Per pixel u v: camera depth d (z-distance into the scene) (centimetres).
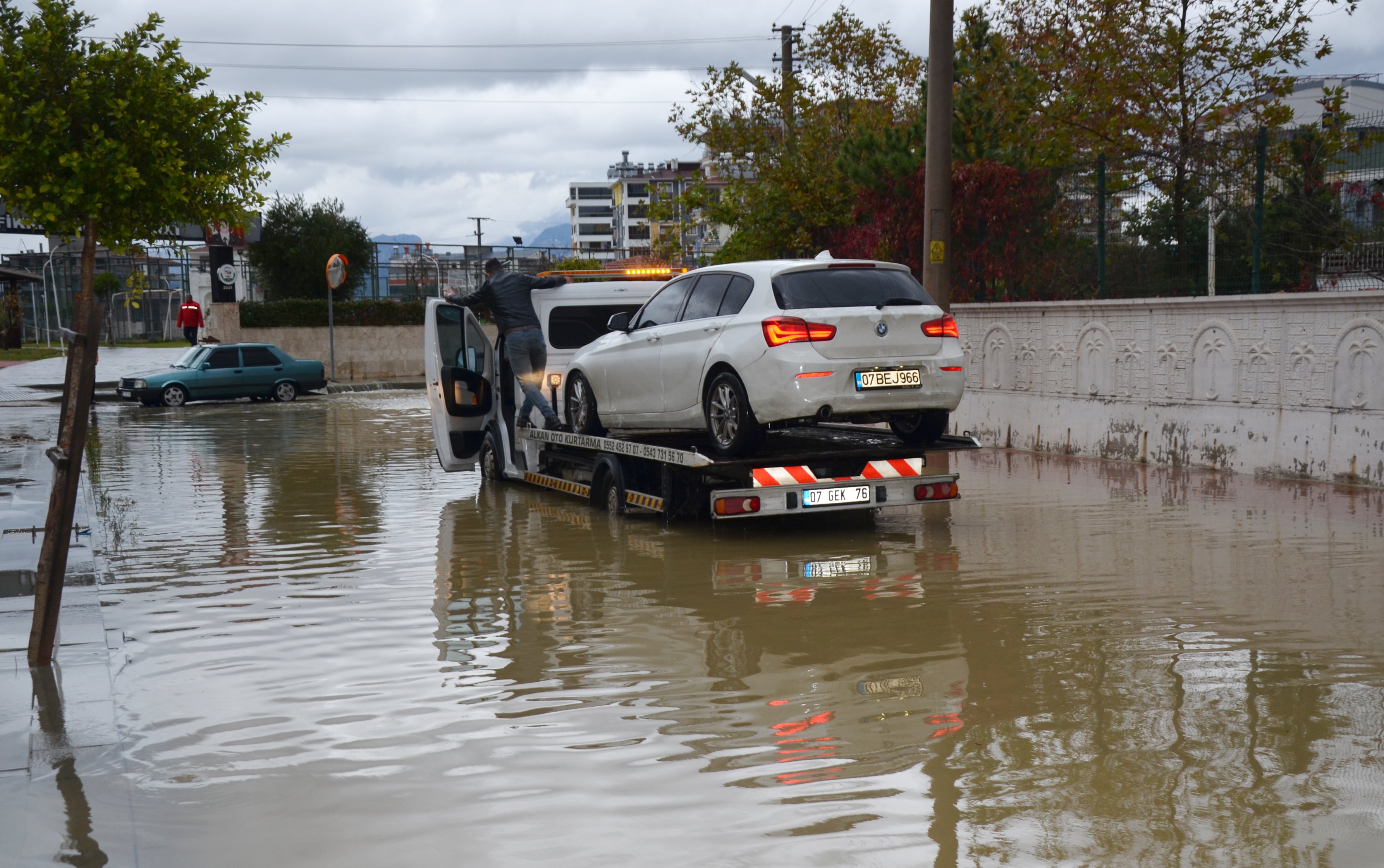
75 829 375
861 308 868
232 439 1864
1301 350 1119
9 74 919
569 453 1144
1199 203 1273
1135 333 1313
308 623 656
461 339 1294
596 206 18550
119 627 648
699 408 945
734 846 356
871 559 822
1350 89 2334
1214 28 1789
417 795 402
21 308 5425
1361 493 1032
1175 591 696
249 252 4228
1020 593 700
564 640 612
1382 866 336
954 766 420
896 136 1830
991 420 1552
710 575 777
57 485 548
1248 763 417
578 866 345
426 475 1388
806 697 505
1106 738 445
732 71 2839
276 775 422
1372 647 568
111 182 936
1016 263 1532
